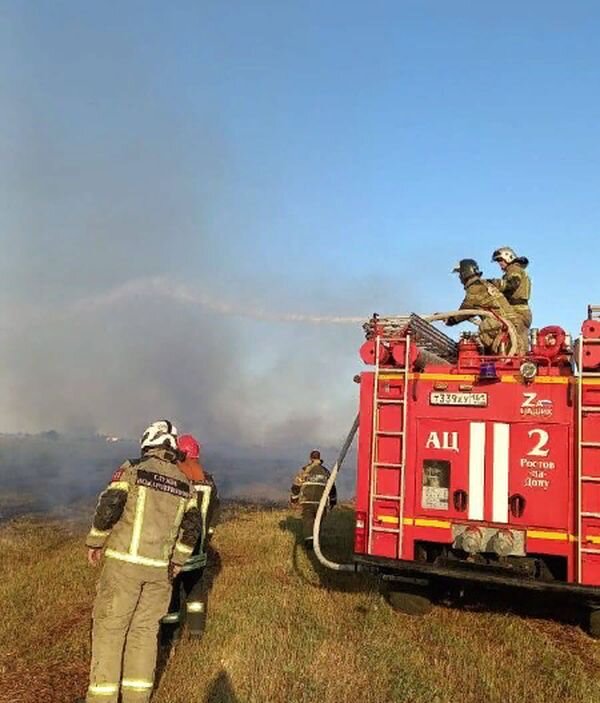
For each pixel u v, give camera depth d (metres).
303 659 5.15
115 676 4.20
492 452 6.17
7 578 7.69
